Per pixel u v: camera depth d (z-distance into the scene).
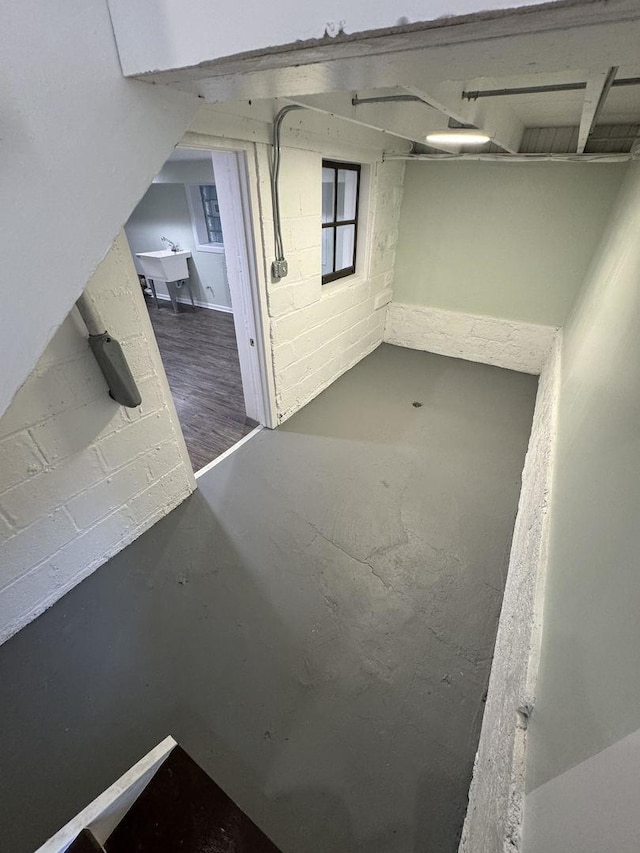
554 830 0.58
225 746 1.32
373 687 1.47
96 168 0.51
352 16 0.38
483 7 0.34
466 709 1.41
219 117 1.69
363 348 4.04
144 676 1.50
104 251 0.56
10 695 1.44
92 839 0.81
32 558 1.61
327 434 2.92
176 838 0.89
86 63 0.46
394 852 1.12
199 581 1.86
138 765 0.92
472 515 2.22
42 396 1.48
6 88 0.41
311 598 1.78
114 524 1.92
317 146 2.39
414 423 3.05
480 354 4.00
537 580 1.20
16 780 1.24
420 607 1.75
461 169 3.37
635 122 2.61
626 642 0.56
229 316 5.60
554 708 0.77
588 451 1.17
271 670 1.52
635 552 0.62
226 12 0.42
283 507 2.28
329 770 1.27
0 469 1.42
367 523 2.18
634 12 0.31
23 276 0.49
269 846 0.88
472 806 1.11
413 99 1.63
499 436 2.90
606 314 1.73
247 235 2.19
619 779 0.46
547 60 0.43
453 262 3.77
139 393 1.74
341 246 3.53
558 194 3.12
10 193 0.45
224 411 3.25
